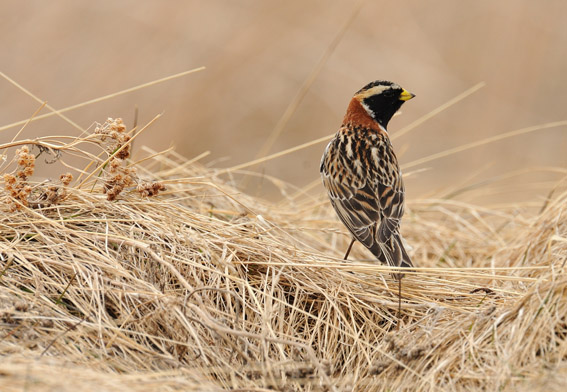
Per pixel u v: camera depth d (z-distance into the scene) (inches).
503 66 957.2
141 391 289.4
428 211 551.5
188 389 299.9
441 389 309.4
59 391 274.5
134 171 415.8
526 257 442.3
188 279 368.8
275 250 395.9
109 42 836.0
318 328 359.3
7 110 783.1
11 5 824.9
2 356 301.3
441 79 926.4
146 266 373.7
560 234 432.5
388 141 476.4
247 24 890.1
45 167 774.5
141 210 409.7
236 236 403.2
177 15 858.8
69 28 828.6
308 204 568.4
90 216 400.5
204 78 854.5
